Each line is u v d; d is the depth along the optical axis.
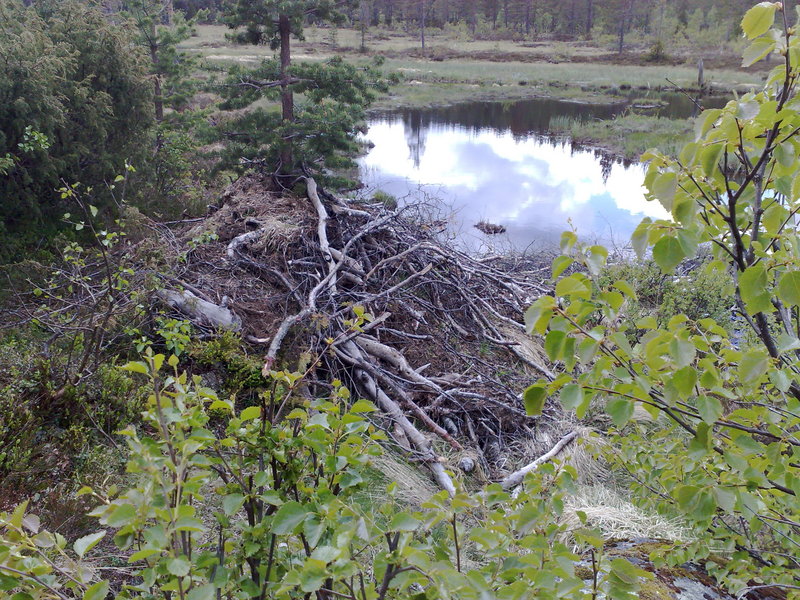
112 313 5.12
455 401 5.91
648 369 1.95
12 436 4.03
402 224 8.99
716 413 1.77
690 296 7.54
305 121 9.83
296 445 1.80
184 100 15.55
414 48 70.69
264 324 6.32
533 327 1.81
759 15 1.76
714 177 1.91
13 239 7.97
